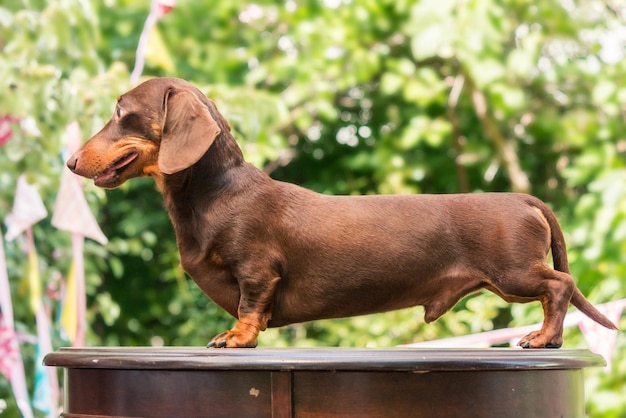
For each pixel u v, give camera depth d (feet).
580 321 14.35
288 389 8.57
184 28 28.86
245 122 20.52
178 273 29.12
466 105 29.78
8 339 17.11
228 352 8.77
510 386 8.79
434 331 24.67
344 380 8.55
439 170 30.63
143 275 31.83
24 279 20.70
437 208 10.00
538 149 30.22
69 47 19.60
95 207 22.31
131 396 8.98
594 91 25.64
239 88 23.12
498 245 9.82
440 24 24.66
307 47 27.66
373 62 27.07
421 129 27.40
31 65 17.94
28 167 18.08
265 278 9.76
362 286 9.85
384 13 28.12
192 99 9.71
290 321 10.04
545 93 29.27
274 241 9.82
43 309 20.31
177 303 29.71
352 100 30.37
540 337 9.68
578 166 25.14
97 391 9.21
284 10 27.89
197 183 9.89
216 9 28.45
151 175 10.10
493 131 28.04
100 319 31.09
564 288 9.75
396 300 9.98
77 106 17.54
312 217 9.89
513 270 9.79
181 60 28.68
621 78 26.13
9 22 18.49
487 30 24.97
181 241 10.10
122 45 28.63
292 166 32.19
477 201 10.03
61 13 19.06
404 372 8.56
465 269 9.91
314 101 27.22
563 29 27.58
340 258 9.81
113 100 18.40
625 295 22.31
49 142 17.93
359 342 25.30
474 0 24.99
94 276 24.88
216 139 9.93
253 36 29.45
